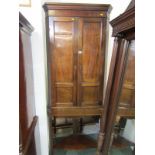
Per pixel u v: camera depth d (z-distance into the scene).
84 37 1.80
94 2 2.06
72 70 1.85
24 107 1.17
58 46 1.79
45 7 1.70
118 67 1.16
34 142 1.53
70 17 1.75
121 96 1.11
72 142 2.15
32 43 1.61
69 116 1.92
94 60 1.85
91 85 1.89
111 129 1.21
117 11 1.94
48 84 1.87
